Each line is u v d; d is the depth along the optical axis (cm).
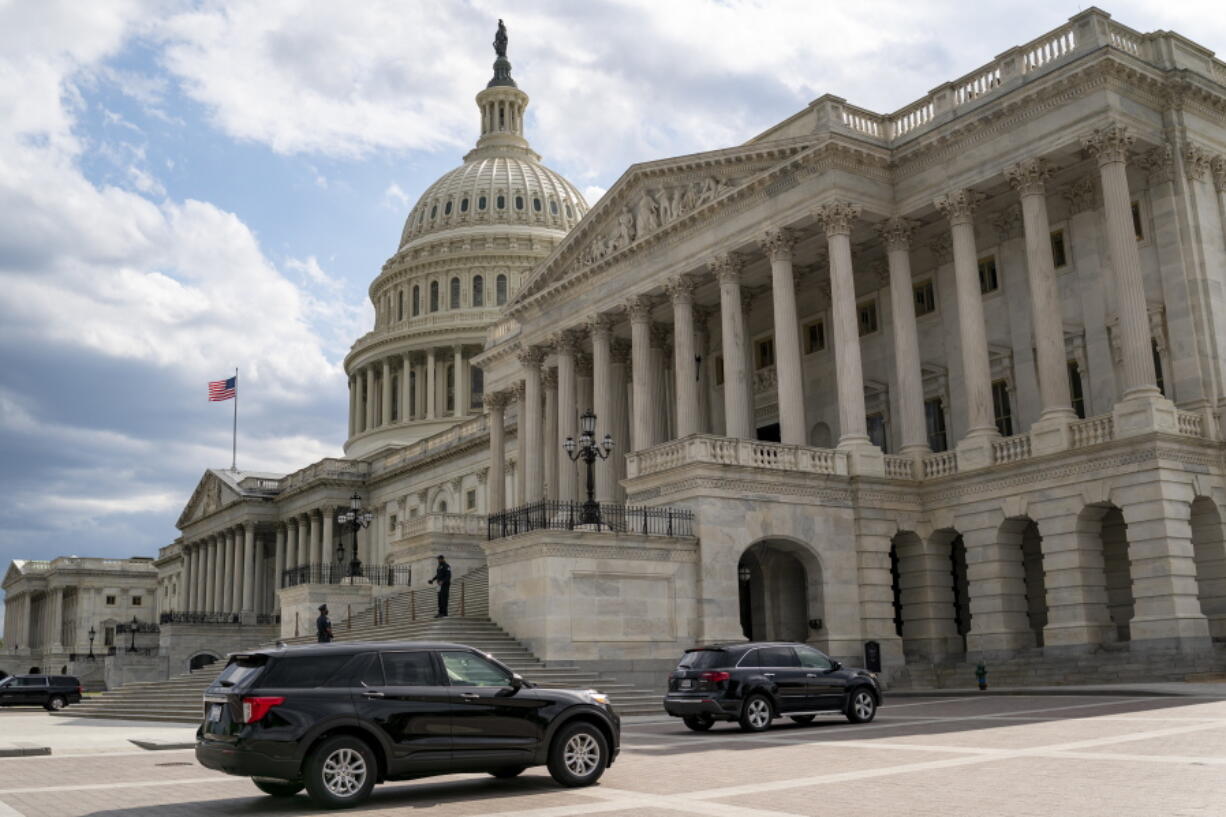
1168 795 1378
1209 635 3722
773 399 5738
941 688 4034
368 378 13438
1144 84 4206
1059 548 4034
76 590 16638
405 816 1488
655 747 2283
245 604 11625
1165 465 3794
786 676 2669
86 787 1892
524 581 3806
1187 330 4112
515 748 1694
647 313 5691
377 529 10719
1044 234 4278
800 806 1421
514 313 6581
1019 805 1361
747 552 4516
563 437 6112
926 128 4725
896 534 4512
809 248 5281
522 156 14812
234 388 12312
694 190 5403
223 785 1900
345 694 1622
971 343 4478
